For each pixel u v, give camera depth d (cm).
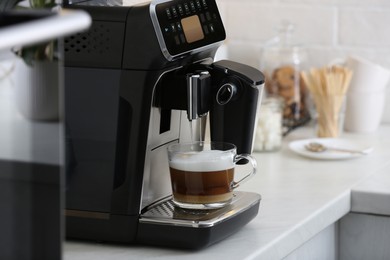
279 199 174
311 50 266
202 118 156
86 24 78
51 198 84
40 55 80
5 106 77
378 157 218
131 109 134
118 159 135
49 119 82
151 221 136
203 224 134
